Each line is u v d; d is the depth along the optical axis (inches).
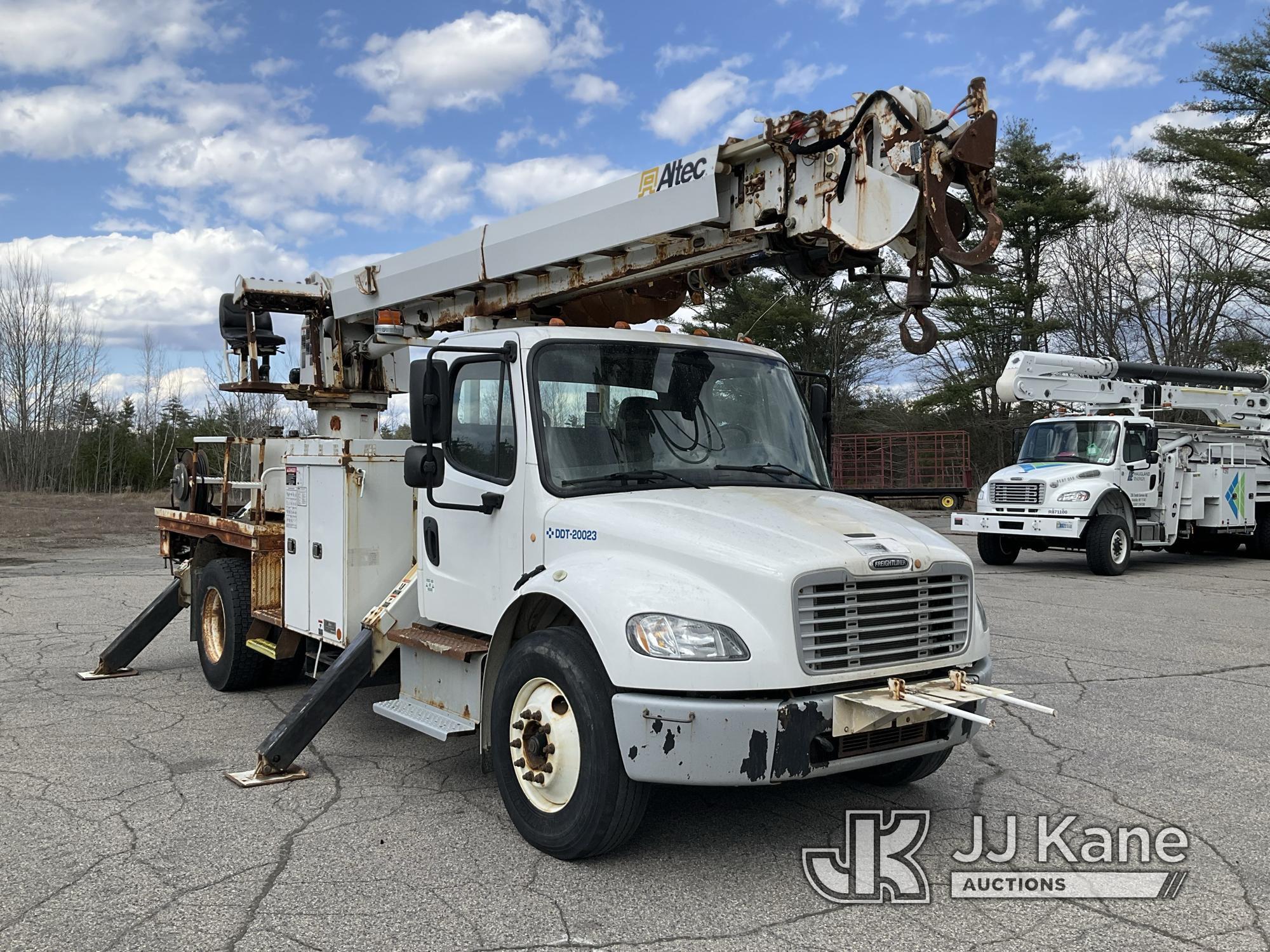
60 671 329.1
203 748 237.0
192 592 320.8
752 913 147.6
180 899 151.1
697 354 209.5
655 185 210.1
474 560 199.9
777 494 192.1
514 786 174.9
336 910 147.5
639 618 155.1
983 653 179.9
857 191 183.6
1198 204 1301.7
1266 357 1274.6
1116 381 688.4
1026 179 1382.9
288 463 261.9
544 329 196.7
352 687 218.8
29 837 177.5
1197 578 604.1
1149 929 142.7
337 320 309.9
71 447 1881.2
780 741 150.8
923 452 1114.7
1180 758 227.9
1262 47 1199.6
